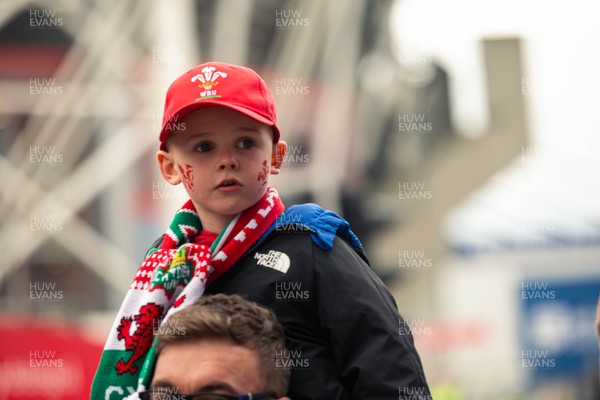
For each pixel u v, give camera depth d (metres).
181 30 31.20
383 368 7.06
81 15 30.92
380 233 42.25
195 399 6.60
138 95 31.12
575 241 57.94
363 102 39.62
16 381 26.08
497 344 53.00
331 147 38.50
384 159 41.75
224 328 6.68
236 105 7.39
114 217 31.30
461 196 43.50
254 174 7.46
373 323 7.22
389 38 40.53
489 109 42.16
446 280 49.06
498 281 56.16
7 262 30.20
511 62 41.69
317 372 7.26
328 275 7.42
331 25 37.22
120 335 7.44
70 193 30.88
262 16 35.59
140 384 7.00
